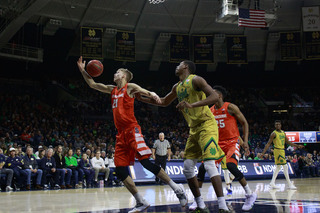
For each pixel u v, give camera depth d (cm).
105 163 1233
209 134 384
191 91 388
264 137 2414
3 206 527
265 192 730
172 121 2534
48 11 2117
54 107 2306
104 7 2223
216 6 2355
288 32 2481
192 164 403
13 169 969
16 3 1742
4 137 1520
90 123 2173
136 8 2309
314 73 2945
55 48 2458
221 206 370
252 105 2939
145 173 1088
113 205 523
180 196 410
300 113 2891
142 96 435
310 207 437
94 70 429
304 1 2356
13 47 2036
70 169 1065
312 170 1816
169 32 2559
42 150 1201
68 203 561
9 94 2258
